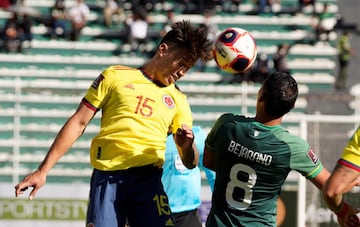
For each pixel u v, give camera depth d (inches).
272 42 2984.7
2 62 2763.3
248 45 748.0
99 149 685.9
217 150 692.7
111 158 681.0
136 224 684.7
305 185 1314.0
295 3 3117.6
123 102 681.6
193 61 689.0
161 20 3002.0
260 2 3046.3
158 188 687.7
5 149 2315.5
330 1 3122.5
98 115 2378.2
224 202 689.0
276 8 3068.4
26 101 2426.2
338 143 1373.0
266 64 2623.0
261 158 672.4
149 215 677.9
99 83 687.1
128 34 2874.0
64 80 2709.2
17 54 2797.7
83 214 1437.0
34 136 2349.9
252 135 676.1
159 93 690.8
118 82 685.9
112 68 697.6
